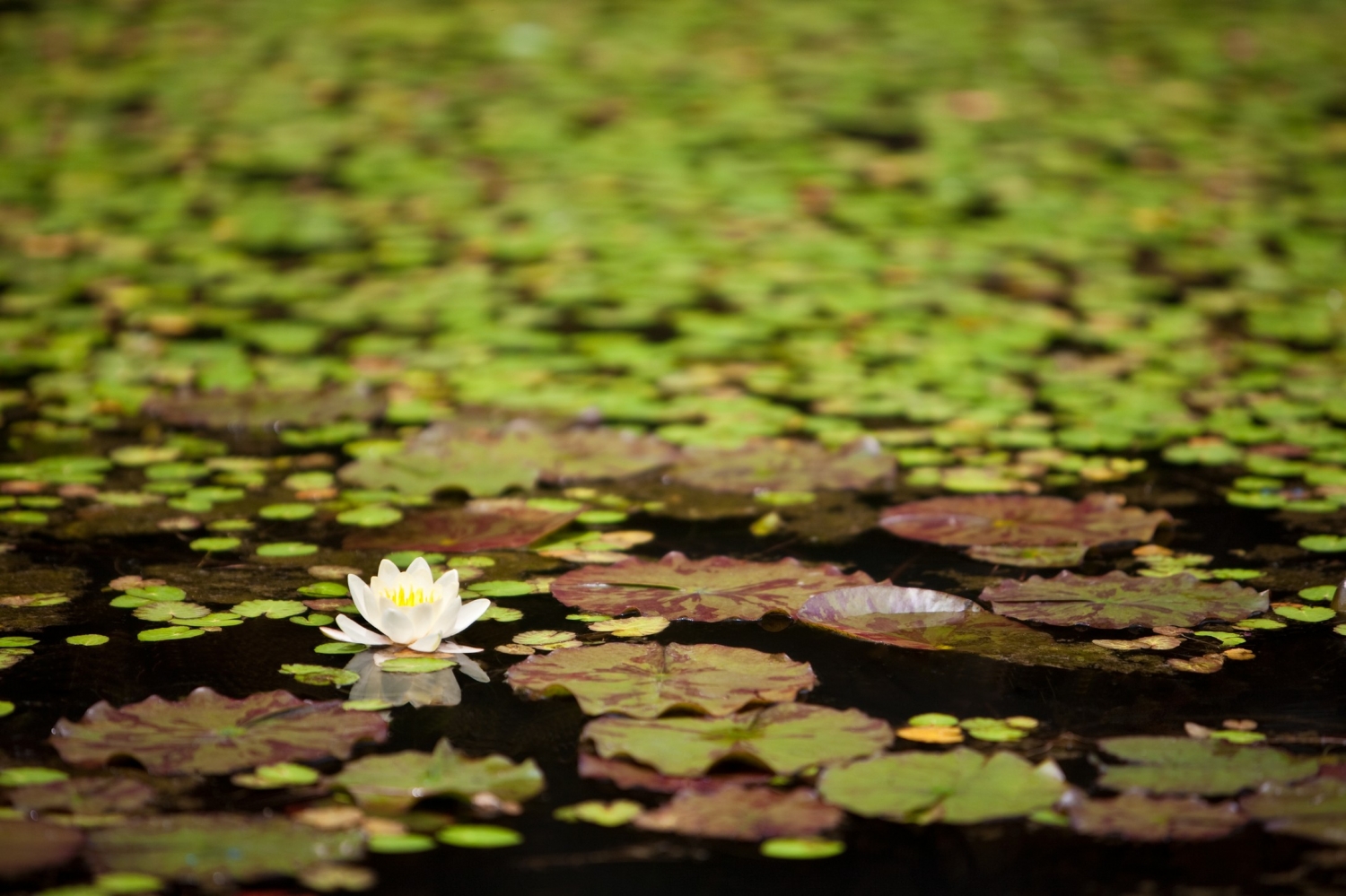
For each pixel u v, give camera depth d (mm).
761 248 6852
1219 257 6605
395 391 4859
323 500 3842
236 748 2422
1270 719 2646
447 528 3590
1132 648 2971
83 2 13859
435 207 7484
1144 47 12094
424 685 2766
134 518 3691
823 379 5062
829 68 11172
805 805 2275
